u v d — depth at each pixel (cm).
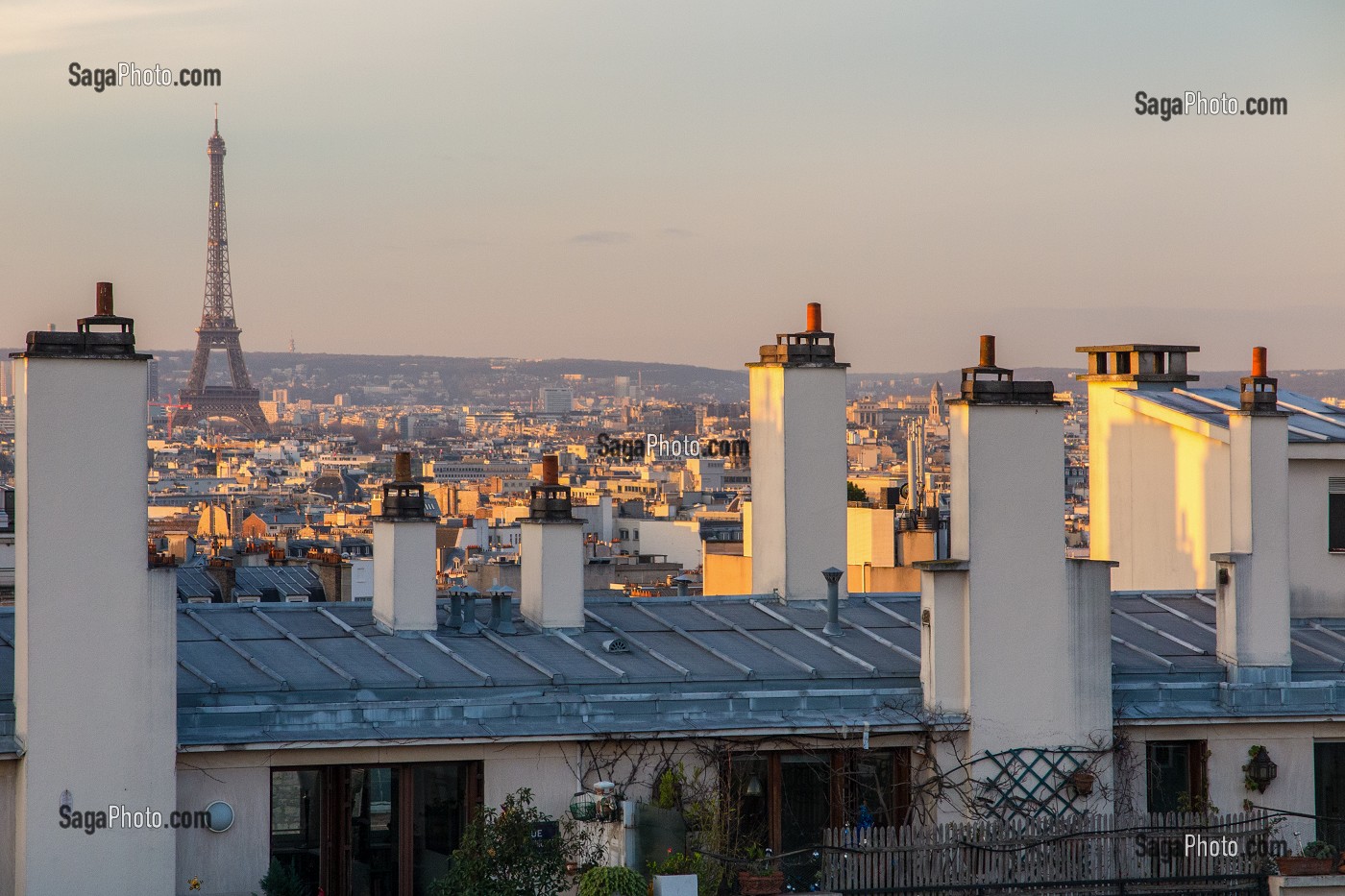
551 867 3900
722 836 4153
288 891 3859
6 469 17388
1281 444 4806
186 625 4528
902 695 4478
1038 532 4466
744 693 4366
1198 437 5534
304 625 4616
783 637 4844
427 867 4084
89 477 3812
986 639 4422
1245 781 4641
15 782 3784
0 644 4166
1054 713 4450
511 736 4094
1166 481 5659
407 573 4600
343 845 4028
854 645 4812
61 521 3788
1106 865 4247
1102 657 4491
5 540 6831
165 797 3831
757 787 4316
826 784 4362
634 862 4056
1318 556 5419
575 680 4338
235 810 3938
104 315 3906
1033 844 4203
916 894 4109
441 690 4228
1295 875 4291
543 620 4744
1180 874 4294
